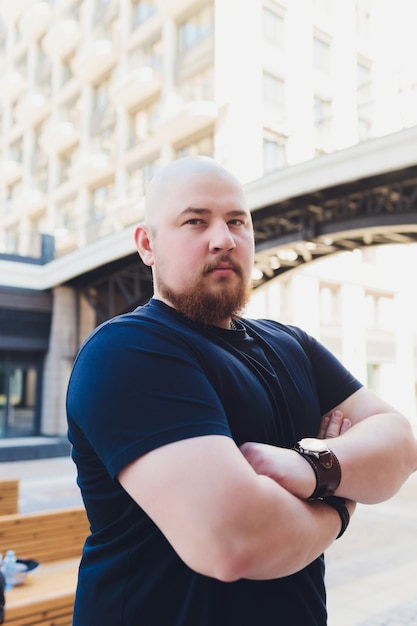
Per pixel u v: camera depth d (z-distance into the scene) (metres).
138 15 19.55
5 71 29.36
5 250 27.30
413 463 1.10
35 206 25.64
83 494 0.98
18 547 3.93
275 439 1.02
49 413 17.91
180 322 1.03
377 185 10.05
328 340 21.44
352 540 6.30
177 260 1.02
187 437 0.81
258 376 1.04
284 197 10.60
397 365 24.02
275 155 10.65
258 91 10.31
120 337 0.91
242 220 1.07
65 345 18.05
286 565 0.83
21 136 28.00
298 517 0.85
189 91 16.25
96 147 21.73
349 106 9.55
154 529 0.88
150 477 0.80
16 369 18.08
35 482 10.82
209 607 0.84
